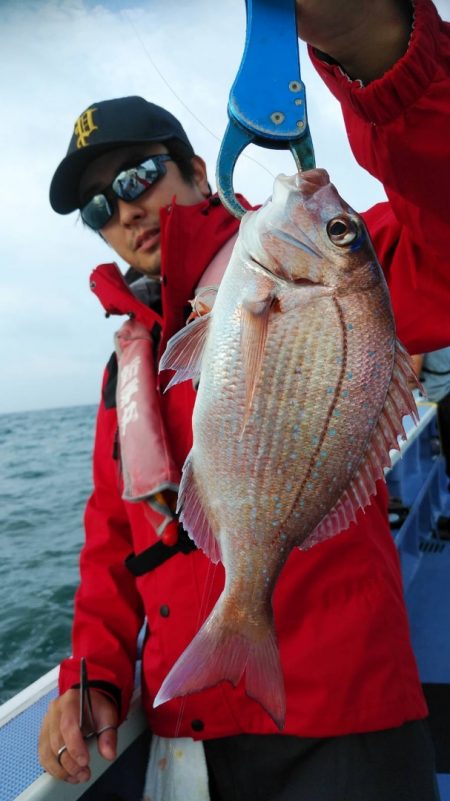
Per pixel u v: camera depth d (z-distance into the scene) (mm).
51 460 18359
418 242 1138
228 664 1079
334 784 1265
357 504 1056
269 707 1056
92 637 1594
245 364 1032
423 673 2514
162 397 1602
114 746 1389
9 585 6133
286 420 1036
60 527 8867
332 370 1022
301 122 909
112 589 1664
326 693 1275
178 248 1494
